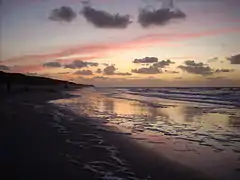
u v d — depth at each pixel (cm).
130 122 1305
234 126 1202
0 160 605
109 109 1941
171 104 2527
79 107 2030
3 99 2597
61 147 734
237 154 720
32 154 657
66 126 1086
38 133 910
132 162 629
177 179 537
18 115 1352
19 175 519
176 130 1094
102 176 527
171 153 725
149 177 540
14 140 796
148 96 4297
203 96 4150
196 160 666
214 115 1639
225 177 555
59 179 503
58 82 14012
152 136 959
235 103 2680
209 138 937
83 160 623
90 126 1124
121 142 839
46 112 1559
